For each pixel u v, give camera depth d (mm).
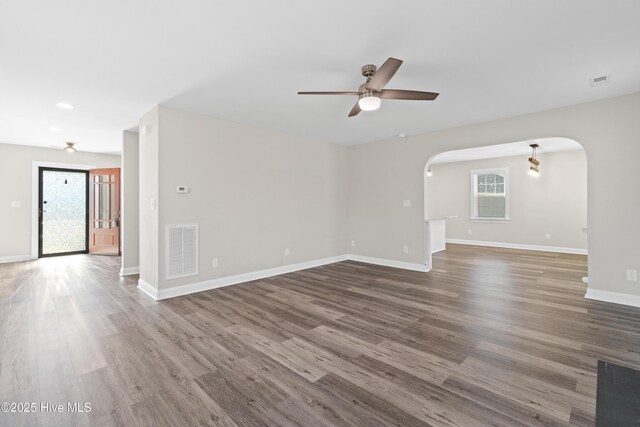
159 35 2203
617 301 3420
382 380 1970
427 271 5160
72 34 2174
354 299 3652
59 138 5391
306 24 2088
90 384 1916
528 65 2684
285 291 3990
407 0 1842
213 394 1825
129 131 4812
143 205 4004
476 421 1585
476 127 4441
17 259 5953
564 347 2393
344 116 4102
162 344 2467
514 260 6105
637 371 2043
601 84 3064
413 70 2775
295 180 5242
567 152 6973
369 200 5926
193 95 3340
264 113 3980
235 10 1928
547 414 1629
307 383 1938
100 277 4668
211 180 4102
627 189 3338
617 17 2006
